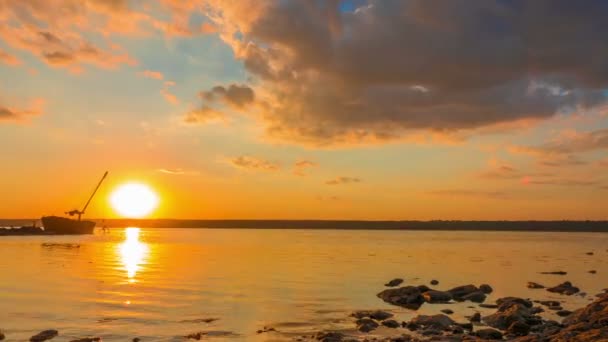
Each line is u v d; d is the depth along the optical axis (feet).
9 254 252.01
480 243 465.06
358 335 80.94
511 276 177.88
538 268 209.56
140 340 74.59
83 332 79.10
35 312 94.63
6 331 78.84
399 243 456.45
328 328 85.92
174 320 89.97
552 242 500.33
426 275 178.09
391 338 78.54
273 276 166.20
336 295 125.80
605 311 86.02
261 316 95.50
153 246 362.74
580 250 351.46
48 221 548.31
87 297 113.60
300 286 141.38
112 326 83.92
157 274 166.09
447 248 369.91
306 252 307.58
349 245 409.69
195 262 220.64
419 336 80.84
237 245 394.93
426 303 117.91
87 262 209.46
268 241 485.56
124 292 122.62
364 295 126.93
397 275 175.32
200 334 78.95
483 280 165.27
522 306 101.86
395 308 109.50
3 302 105.50
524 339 73.61
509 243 469.16
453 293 128.88
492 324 92.17
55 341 72.74
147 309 100.37
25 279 145.69
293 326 87.04
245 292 127.34
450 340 77.36
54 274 160.45
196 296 118.93
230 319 91.97
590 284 157.99
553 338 72.54
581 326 79.20
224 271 180.65
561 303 120.06
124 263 208.03
